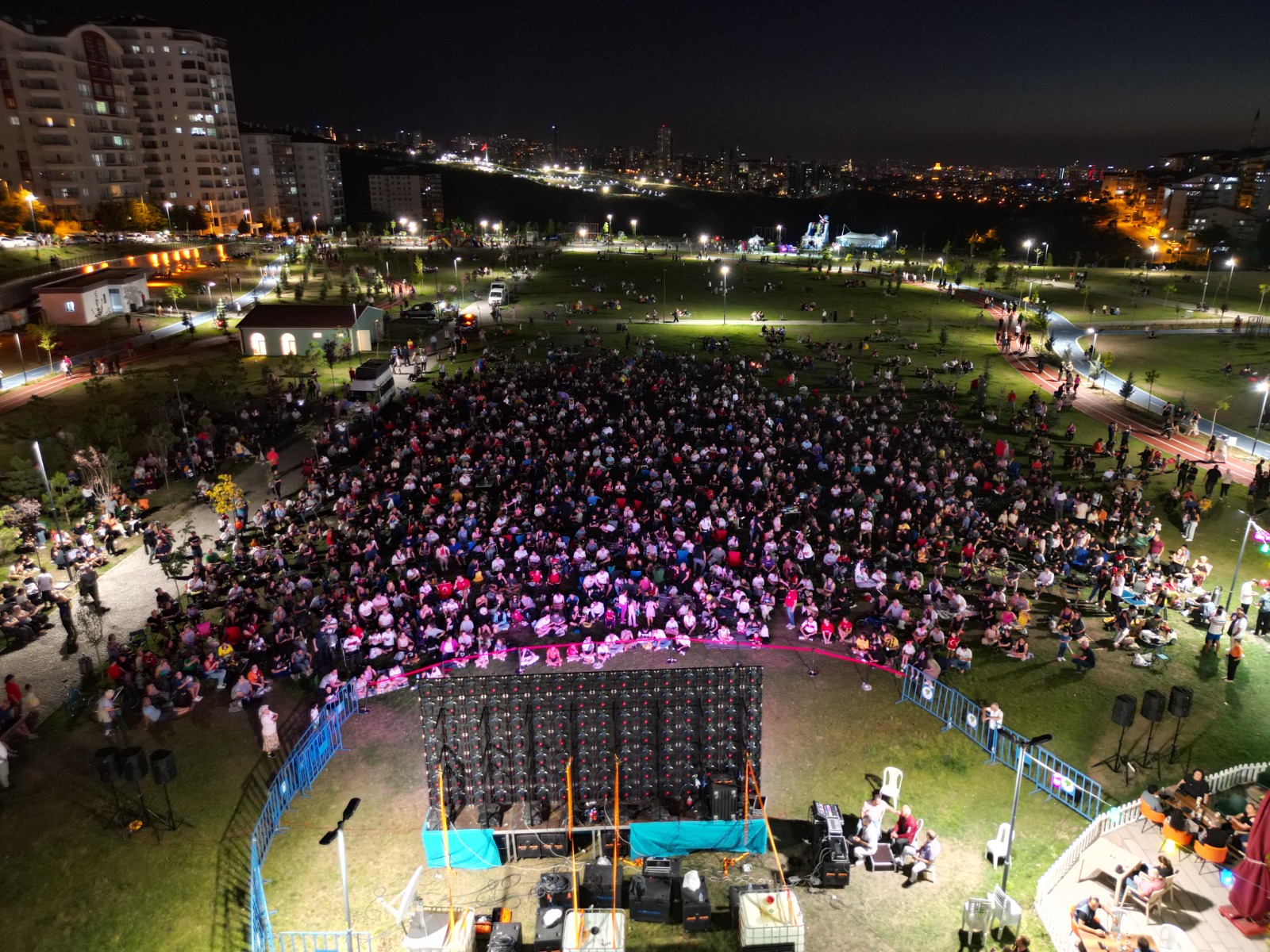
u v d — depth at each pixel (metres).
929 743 23.36
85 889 18.48
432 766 19.16
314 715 22.92
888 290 115.12
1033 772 22.22
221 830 20.23
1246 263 148.25
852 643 28.38
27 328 78.38
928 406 58.69
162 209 163.12
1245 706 25.28
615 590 30.25
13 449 44.03
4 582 32.66
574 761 19.31
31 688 23.89
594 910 17.20
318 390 58.84
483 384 58.91
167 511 40.09
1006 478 43.19
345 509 37.53
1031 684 26.30
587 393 57.31
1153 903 17.27
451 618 28.42
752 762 19.42
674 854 19.36
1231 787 21.41
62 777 22.03
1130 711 20.61
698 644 28.19
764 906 16.86
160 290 99.50
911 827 19.41
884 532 35.44
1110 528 37.50
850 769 22.25
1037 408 55.72
